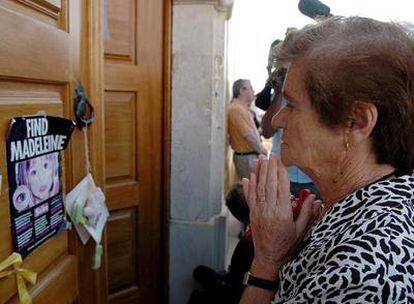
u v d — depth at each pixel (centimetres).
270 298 76
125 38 192
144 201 213
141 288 219
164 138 219
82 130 106
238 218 196
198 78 212
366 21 62
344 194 65
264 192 77
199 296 200
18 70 73
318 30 64
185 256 229
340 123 61
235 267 168
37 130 81
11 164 72
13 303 74
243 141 332
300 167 68
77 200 102
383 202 59
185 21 207
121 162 199
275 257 77
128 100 197
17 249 75
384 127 60
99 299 123
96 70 115
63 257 99
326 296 52
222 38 223
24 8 77
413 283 52
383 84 58
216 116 226
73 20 100
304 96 64
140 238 214
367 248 53
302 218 78
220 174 235
